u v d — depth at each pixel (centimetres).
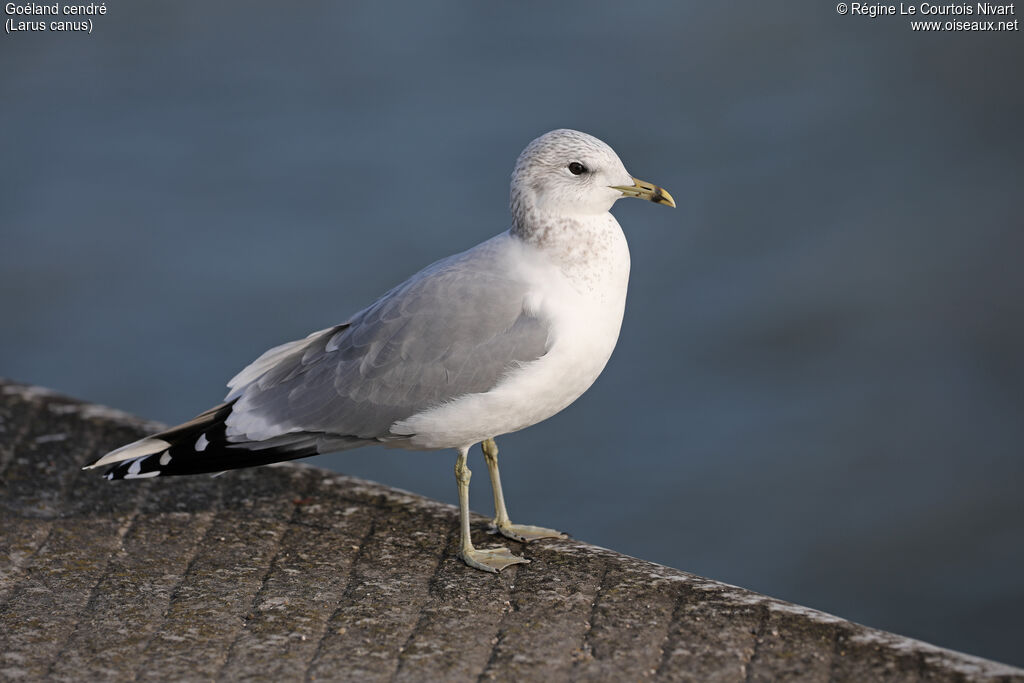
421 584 587
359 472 1412
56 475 700
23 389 804
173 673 511
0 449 727
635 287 1794
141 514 659
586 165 602
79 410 776
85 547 624
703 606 555
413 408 604
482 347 598
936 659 505
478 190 2030
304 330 1716
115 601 572
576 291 603
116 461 622
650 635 534
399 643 534
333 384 617
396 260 1858
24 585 586
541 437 1491
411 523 650
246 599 573
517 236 622
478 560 604
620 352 1664
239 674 510
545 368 598
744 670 505
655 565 598
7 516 654
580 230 607
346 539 633
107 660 522
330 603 569
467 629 545
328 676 509
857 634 527
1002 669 495
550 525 1334
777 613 546
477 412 600
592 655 521
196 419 638
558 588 579
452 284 609
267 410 628
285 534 638
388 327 612
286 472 707
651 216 1966
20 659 522
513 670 511
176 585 587
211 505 670
